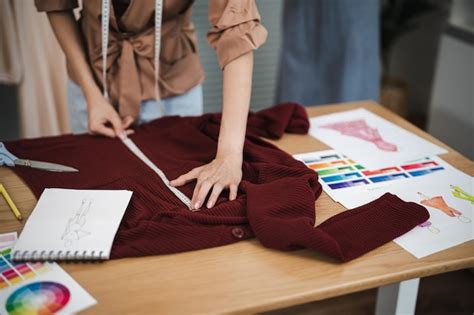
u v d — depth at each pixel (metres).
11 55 2.12
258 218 1.03
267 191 1.11
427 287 1.86
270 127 1.47
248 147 1.31
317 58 2.42
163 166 1.27
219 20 1.24
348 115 1.63
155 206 1.11
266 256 0.99
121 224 1.06
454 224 1.10
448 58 2.33
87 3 1.39
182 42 1.55
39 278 0.93
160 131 1.44
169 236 1.01
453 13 2.30
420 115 3.24
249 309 0.88
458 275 1.93
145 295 0.89
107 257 0.96
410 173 1.30
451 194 1.21
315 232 0.98
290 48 2.43
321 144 1.44
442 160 1.37
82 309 0.86
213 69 2.84
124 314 0.85
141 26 1.43
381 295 1.21
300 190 1.11
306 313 1.70
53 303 0.87
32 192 1.19
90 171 1.25
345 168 1.32
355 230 1.04
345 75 2.35
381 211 1.09
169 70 1.55
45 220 1.05
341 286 0.92
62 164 1.28
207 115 1.46
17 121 2.53
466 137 2.29
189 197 1.15
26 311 0.85
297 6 2.35
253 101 3.00
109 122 1.46
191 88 1.61
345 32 2.31
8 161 1.28
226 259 0.98
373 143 1.45
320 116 1.62
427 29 3.07
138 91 1.50
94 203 1.10
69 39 1.49
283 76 2.50
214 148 1.32
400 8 2.75
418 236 1.05
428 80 3.17
